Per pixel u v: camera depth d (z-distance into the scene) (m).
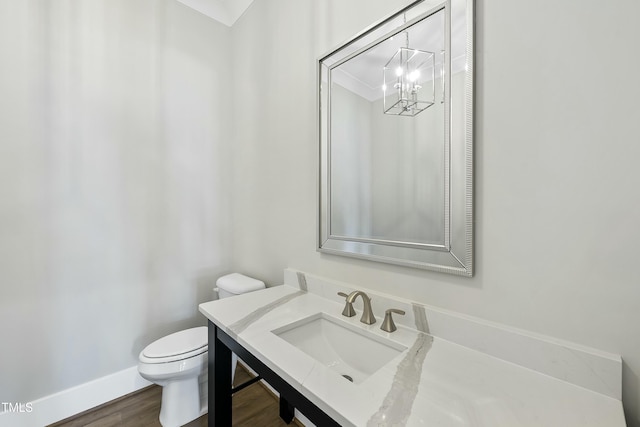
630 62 0.64
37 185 1.46
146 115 1.81
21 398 1.42
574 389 0.68
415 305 1.01
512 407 0.62
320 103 1.40
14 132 1.39
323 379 0.73
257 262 1.90
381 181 1.15
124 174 1.73
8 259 1.39
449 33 0.92
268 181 1.79
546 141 0.75
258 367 0.91
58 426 1.47
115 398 1.69
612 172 0.66
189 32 1.98
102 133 1.65
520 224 0.79
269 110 1.78
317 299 1.35
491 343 0.83
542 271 0.76
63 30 1.52
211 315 1.16
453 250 0.92
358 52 1.22
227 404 1.23
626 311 0.65
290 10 1.60
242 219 2.06
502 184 0.82
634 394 0.65
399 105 1.08
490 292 0.85
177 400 1.48
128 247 1.75
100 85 1.64
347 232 1.29
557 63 0.73
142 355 1.44
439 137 0.96
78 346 1.58
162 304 1.89
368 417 0.59
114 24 1.69
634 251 0.64
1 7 1.36
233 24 2.15
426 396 0.66
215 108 2.11
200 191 2.05
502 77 0.82
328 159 1.37
